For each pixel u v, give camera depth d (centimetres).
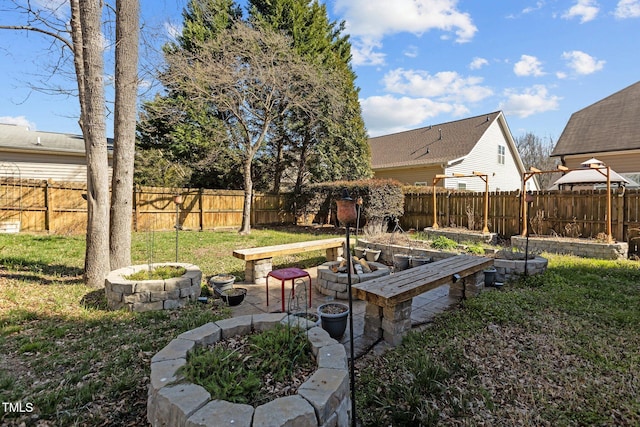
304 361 208
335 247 646
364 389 231
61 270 520
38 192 895
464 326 335
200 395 160
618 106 1303
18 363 249
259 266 523
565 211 834
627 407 210
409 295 307
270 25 1279
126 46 463
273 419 144
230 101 1042
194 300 403
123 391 218
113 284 366
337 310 331
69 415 193
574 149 1238
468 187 1551
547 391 230
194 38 1080
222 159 1389
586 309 378
